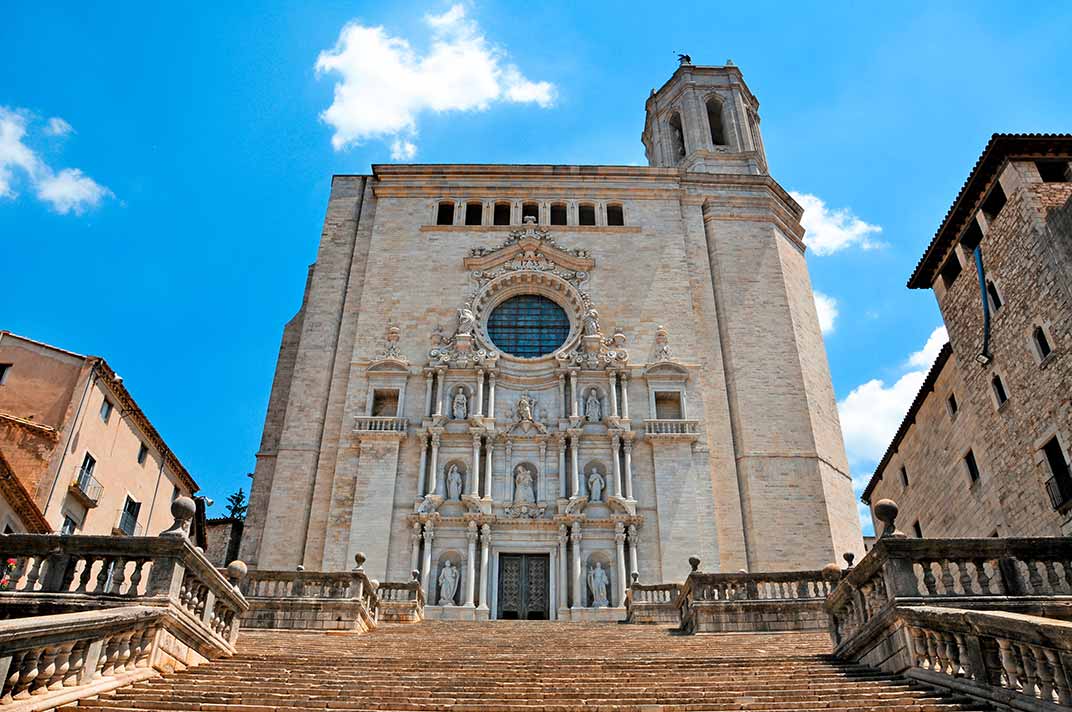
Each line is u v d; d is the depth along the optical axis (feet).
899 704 33.99
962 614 34.94
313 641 60.03
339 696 36.40
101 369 113.91
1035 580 44.16
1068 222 86.28
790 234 150.20
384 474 116.26
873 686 38.09
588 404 122.62
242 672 41.78
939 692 35.73
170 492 141.28
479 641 61.36
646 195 147.84
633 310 133.80
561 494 114.21
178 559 42.78
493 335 133.49
